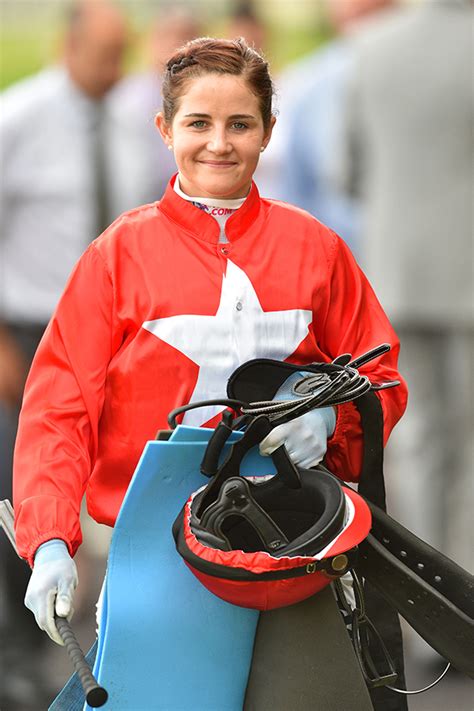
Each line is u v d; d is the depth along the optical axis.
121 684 10.05
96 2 18.02
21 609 16.38
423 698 15.96
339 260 10.80
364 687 10.07
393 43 17.64
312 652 10.02
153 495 9.91
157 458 9.79
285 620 10.02
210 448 9.84
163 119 10.61
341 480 10.47
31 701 16.25
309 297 10.55
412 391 18.06
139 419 10.34
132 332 10.35
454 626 10.22
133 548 10.01
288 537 10.08
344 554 9.69
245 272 10.43
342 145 18.30
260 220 10.58
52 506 10.05
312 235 10.70
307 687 10.02
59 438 10.23
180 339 10.27
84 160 17.94
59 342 10.41
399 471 18.77
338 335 10.86
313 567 9.58
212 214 10.45
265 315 10.41
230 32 21.48
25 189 17.81
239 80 10.24
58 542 10.00
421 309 17.81
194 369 10.28
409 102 17.59
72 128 17.97
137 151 18.42
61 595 9.77
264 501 10.02
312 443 10.10
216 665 10.16
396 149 17.73
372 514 10.45
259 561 9.49
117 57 18.00
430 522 18.16
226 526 9.94
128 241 10.41
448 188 17.62
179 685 10.14
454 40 17.44
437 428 18.09
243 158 10.34
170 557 10.05
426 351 18.00
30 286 17.83
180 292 10.33
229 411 10.05
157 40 20.39
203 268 10.39
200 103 10.23
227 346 10.32
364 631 10.41
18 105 17.84
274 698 10.07
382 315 11.02
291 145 19.25
